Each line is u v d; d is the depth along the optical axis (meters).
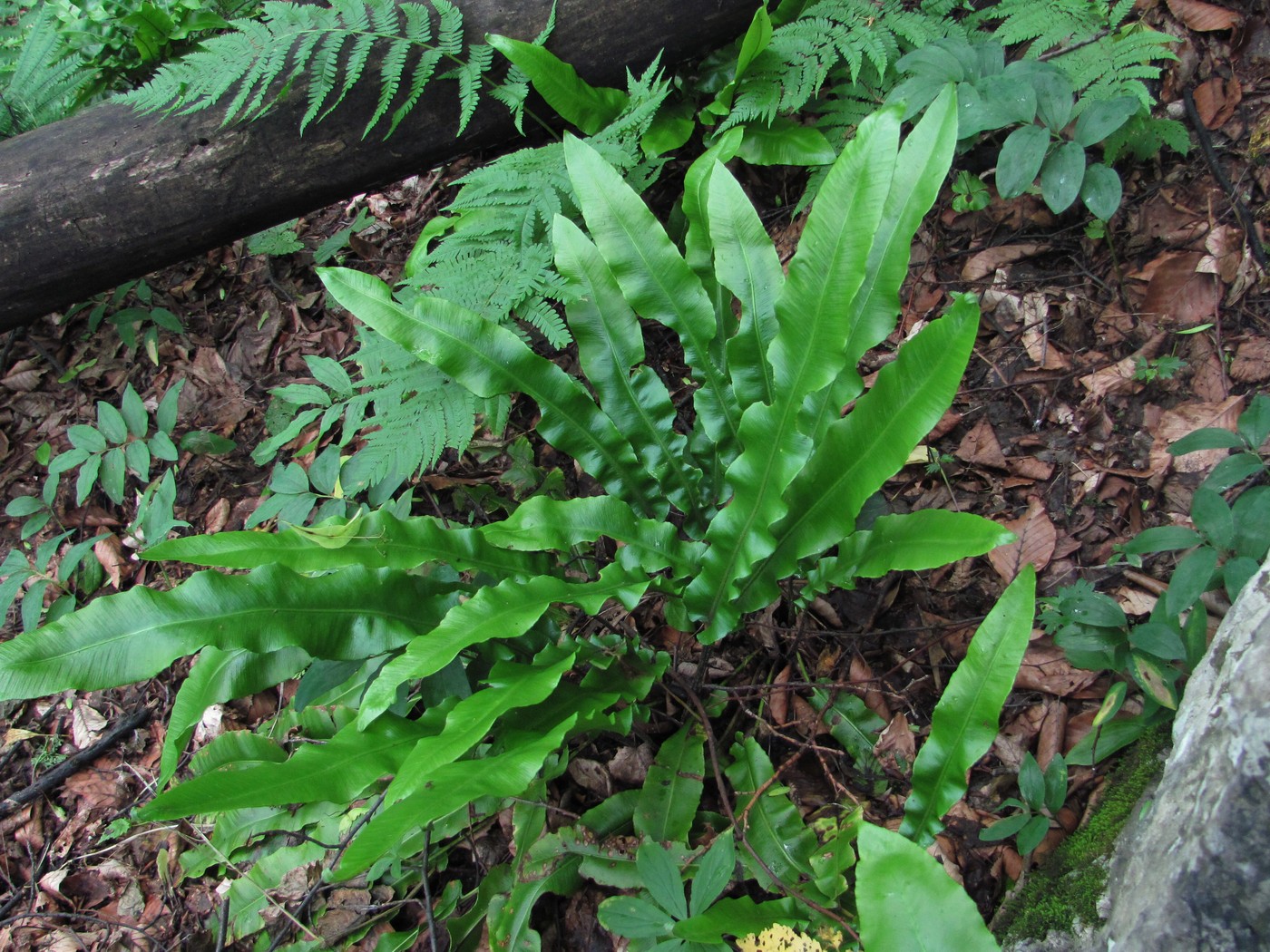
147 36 1.14
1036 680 0.83
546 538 0.78
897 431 0.72
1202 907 0.56
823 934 0.69
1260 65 0.99
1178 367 0.91
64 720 1.06
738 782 0.83
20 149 1.06
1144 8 1.04
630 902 0.71
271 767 0.68
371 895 0.87
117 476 1.08
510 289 0.92
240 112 1.03
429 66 1.00
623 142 1.03
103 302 1.30
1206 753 0.59
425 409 0.93
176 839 0.96
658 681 0.89
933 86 0.95
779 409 0.75
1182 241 0.96
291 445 1.17
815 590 0.81
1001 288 1.00
